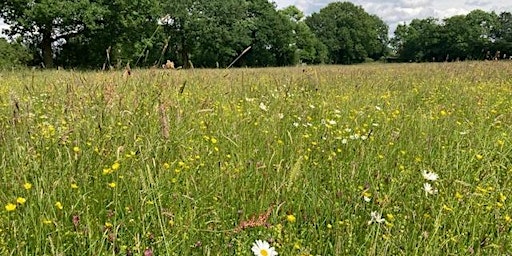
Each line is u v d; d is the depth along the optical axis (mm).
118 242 2438
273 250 2225
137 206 2672
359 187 3096
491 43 85375
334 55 101062
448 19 91125
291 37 72438
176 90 5145
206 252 2338
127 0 33844
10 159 3051
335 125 4957
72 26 33312
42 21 31203
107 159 3256
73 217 2459
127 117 4102
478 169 3582
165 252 2361
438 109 6199
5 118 4340
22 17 31469
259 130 4480
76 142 3477
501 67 13859
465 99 7211
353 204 2932
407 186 3260
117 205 2773
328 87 8195
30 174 2846
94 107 4285
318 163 3684
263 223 2518
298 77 9336
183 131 4074
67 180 2887
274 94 6602
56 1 31078
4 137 3340
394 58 104688
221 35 60281
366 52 102875
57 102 5082
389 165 3711
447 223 2818
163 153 3441
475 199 3070
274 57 71688
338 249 2367
